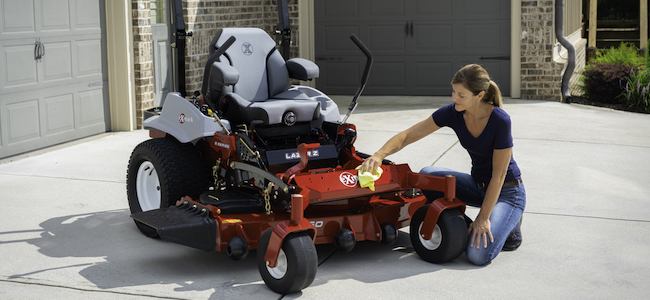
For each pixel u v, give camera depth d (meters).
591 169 5.69
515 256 3.68
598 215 4.41
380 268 3.49
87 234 4.04
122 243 3.88
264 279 3.18
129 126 7.58
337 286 3.24
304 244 3.05
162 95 8.29
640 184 5.20
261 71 4.32
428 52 10.27
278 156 3.66
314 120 4.16
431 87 10.38
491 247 3.47
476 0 9.92
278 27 4.64
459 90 3.32
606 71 9.38
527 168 5.74
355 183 3.46
